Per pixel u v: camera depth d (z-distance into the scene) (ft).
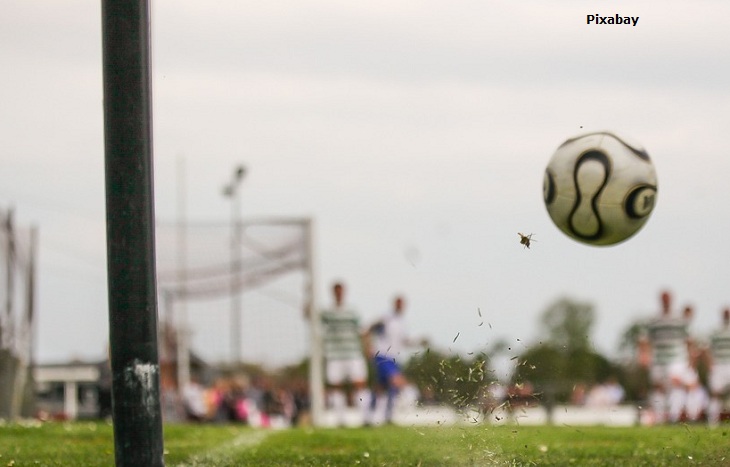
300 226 121.90
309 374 118.32
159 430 32.86
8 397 88.22
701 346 97.50
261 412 126.72
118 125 32.81
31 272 91.56
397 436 57.26
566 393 41.91
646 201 41.29
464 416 38.14
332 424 102.89
